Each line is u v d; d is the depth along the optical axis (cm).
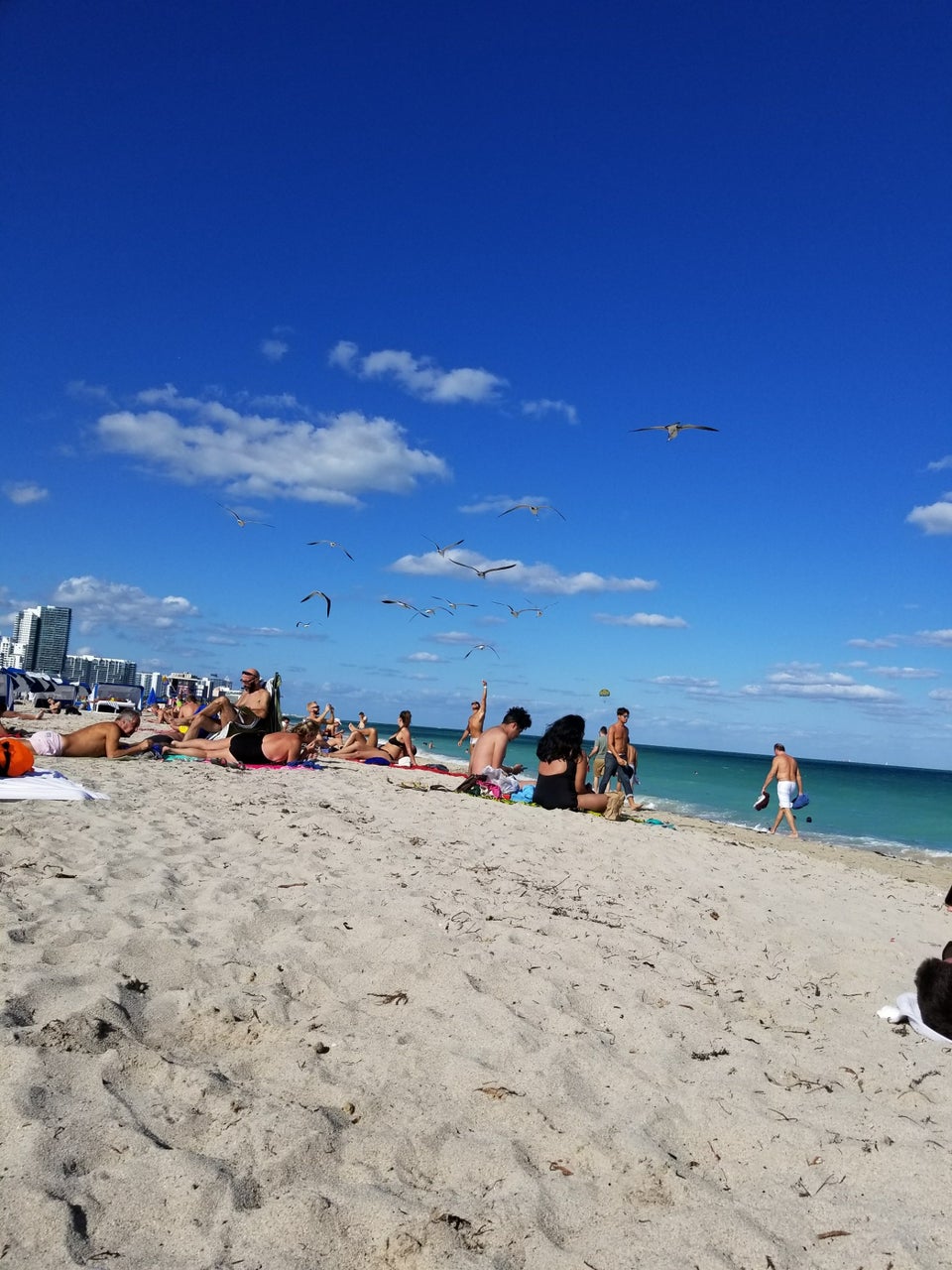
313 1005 368
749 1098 322
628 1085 324
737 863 880
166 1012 339
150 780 970
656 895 655
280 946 428
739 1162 281
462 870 649
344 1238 222
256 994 364
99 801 777
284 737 1300
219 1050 321
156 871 542
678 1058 354
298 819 792
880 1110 322
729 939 556
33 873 510
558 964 445
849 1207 256
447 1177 256
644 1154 274
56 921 423
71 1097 266
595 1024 381
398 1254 218
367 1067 316
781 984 471
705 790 3578
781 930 594
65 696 3622
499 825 903
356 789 1088
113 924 427
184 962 388
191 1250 212
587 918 551
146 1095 278
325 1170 251
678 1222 243
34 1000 324
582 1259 224
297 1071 308
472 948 451
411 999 383
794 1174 275
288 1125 267
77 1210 219
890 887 911
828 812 3002
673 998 423
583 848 820
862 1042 397
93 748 1148
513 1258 222
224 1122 267
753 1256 230
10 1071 273
